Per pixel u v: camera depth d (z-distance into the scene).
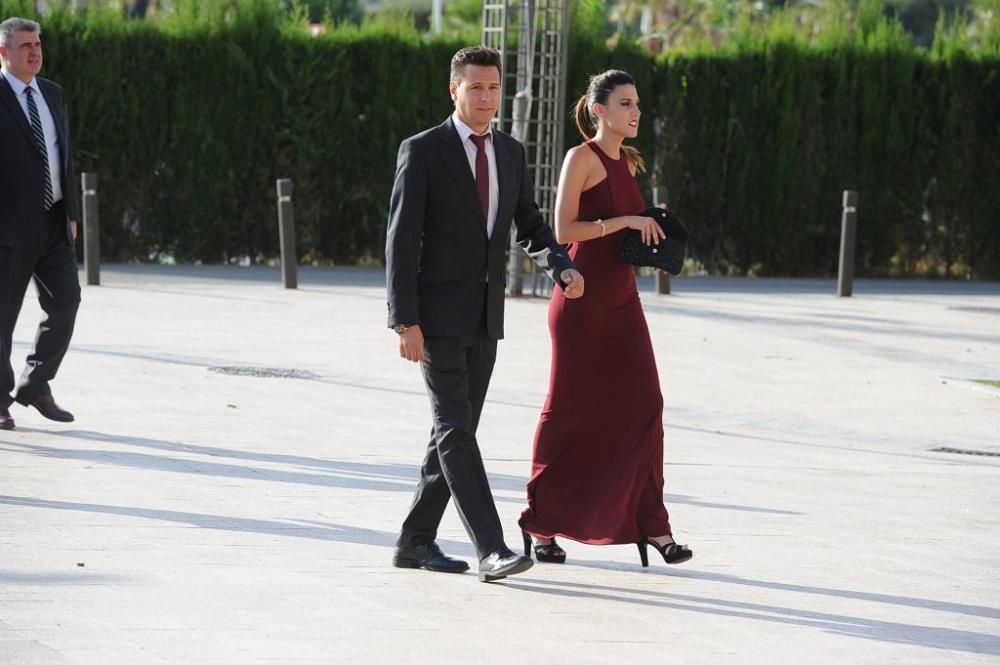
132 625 8.52
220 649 8.13
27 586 9.27
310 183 38.62
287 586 9.54
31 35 14.44
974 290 36.91
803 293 34.03
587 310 10.50
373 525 11.39
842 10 40.88
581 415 10.52
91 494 11.99
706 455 15.07
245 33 37.81
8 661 7.77
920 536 11.71
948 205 41.06
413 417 16.50
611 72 10.80
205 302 27.86
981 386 19.78
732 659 8.36
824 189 40.47
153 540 10.59
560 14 30.00
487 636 8.62
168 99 37.72
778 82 39.75
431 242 9.76
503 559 9.65
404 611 9.09
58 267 14.84
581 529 10.45
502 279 9.94
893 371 21.47
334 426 15.72
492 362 9.99
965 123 40.81
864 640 8.85
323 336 23.17
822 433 16.61
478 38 38.97
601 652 8.39
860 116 40.41
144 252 38.50
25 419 15.44
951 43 40.66
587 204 10.70
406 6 40.47
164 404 16.62
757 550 11.10
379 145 38.69
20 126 14.40
